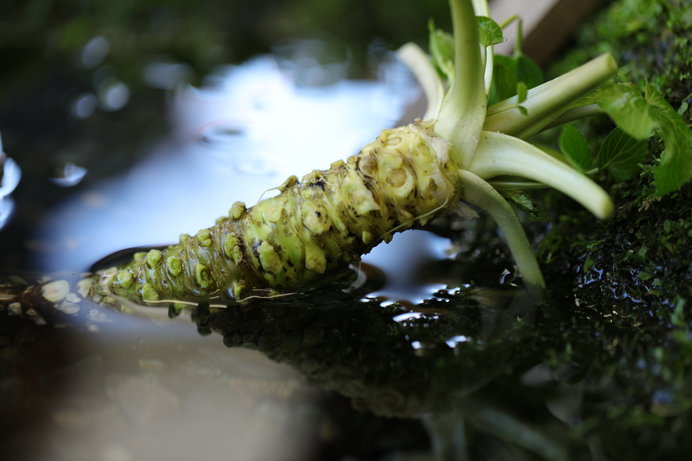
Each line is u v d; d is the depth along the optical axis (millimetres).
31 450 422
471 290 518
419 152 475
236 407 440
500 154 479
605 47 608
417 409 439
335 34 1087
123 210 615
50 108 813
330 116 763
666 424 424
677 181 464
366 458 420
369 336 479
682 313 467
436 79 551
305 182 486
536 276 503
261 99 831
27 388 449
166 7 1147
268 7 1179
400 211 479
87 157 693
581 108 496
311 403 443
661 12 579
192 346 473
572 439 425
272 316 494
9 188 646
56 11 1149
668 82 536
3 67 964
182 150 700
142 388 450
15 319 491
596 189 459
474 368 458
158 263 502
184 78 912
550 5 635
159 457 420
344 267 517
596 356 459
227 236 491
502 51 643
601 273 510
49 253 560
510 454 421
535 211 500
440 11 1083
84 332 482
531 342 470
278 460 419
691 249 482
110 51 1026
